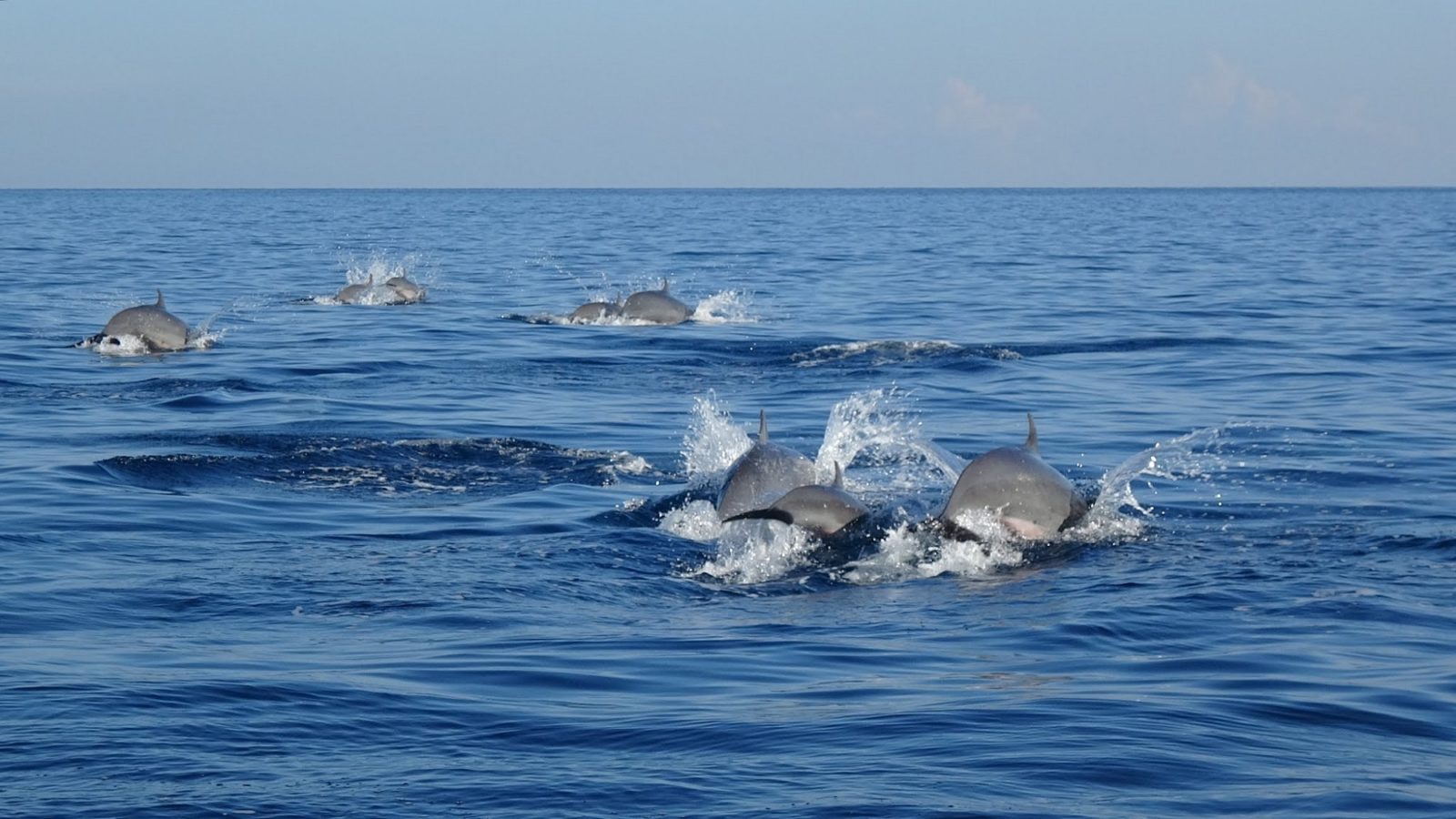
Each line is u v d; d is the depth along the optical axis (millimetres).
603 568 10969
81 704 7379
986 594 10266
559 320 30781
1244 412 18500
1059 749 6859
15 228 76188
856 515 11695
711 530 12219
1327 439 16500
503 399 19828
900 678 8180
